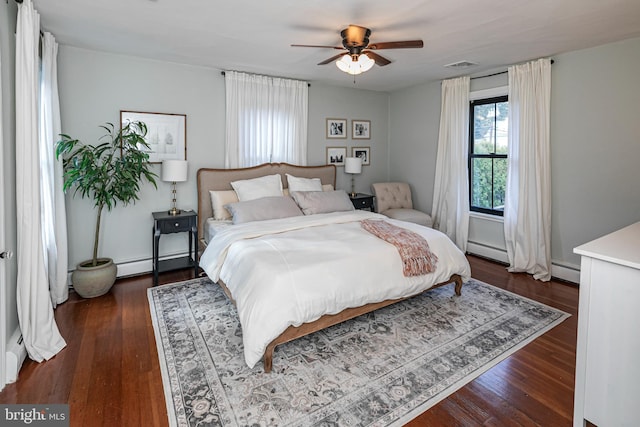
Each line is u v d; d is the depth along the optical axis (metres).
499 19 2.62
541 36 2.99
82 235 3.54
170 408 1.78
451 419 1.72
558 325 2.69
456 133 4.58
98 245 3.64
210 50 3.42
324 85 5.05
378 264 2.57
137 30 2.88
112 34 2.97
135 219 3.83
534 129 3.70
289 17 2.59
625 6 2.39
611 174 3.26
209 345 2.40
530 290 3.41
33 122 2.17
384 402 1.84
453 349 2.36
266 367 2.10
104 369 2.11
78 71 3.38
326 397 1.88
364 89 5.44
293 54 3.54
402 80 4.79
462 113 4.50
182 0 2.32
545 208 3.69
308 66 4.01
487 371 2.12
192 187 4.13
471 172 4.68
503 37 3.02
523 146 3.81
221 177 4.17
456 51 3.42
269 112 4.50
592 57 3.31
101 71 3.50
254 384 1.99
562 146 3.60
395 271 2.64
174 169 3.62
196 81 4.04
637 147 3.09
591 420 1.51
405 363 2.19
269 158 4.56
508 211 4.01
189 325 2.69
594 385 1.48
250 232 3.02
